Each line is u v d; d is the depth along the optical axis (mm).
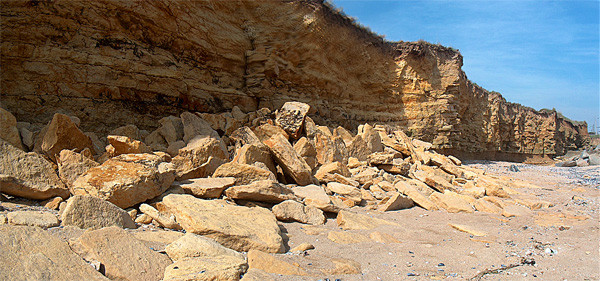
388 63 23312
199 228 4387
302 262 4133
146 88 10789
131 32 10719
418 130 23281
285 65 16141
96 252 3377
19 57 8695
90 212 4336
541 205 9125
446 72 24969
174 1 11750
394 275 3893
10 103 8453
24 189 4938
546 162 44906
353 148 11562
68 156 5781
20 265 2785
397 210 8023
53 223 4082
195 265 3359
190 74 12594
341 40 19609
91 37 9797
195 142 8148
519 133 42781
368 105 22109
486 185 10727
